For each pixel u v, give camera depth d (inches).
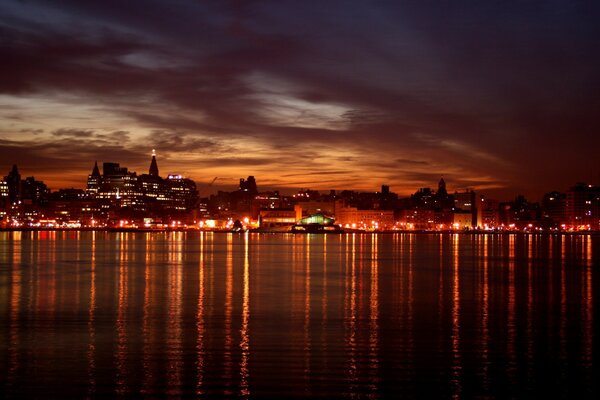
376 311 2143.2
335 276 3521.2
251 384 1269.7
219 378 1305.4
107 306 2233.0
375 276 3526.1
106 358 1450.5
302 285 2992.1
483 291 2765.7
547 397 1206.9
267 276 3489.2
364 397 1202.6
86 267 4128.9
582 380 1302.9
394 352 1520.7
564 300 2455.7
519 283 3134.8
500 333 1747.0
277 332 1752.0
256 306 2250.2
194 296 2532.0
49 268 4023.1
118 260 4931.1
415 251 6943.9
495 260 5187.0
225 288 2837.1
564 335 1723.7
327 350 1539.1
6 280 3186.5
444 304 2327.8
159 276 3452.3
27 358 1445.6
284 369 1371.8
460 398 1202.0
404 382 1288.1
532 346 1585.9
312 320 1951.3
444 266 4409.5
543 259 5359.3
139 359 1443.2
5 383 1264.8
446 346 1585.9
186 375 1325.0
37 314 2042.3
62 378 1298.0
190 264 4503.0
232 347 1565.0
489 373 1348.4
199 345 1584.6
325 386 1261.1
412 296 2571.4
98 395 1202.0
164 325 1849.2
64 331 1750.7
